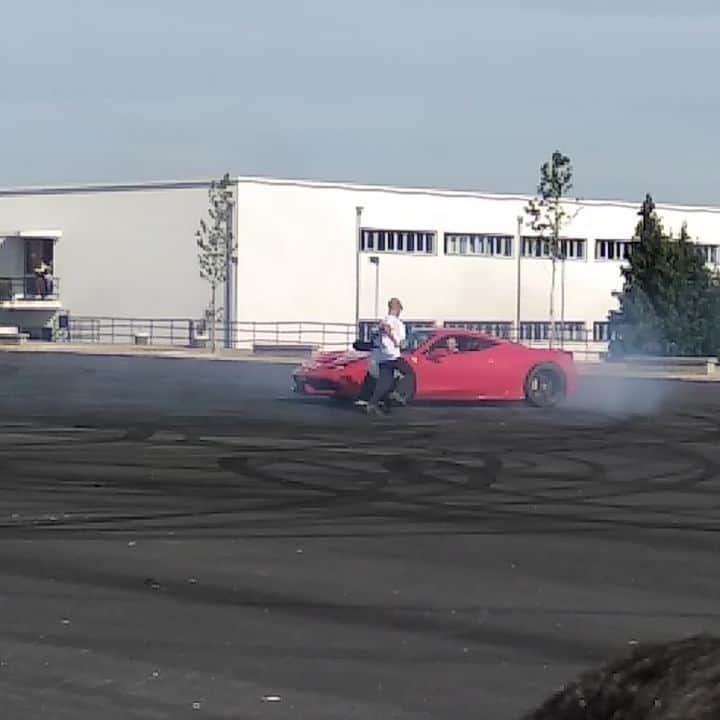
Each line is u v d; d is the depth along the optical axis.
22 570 13.83
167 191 90.75
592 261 99.75
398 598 12.69
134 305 92.31
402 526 16.58
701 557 14.75
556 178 82.94
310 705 9.37
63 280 95.62
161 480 20.45
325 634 11.34
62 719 9.02
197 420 30.81
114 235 93.31
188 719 9.03
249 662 10.48
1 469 21.69
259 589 13.02
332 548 15.12
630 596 12.84
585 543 15.54
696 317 67.56
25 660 10.52
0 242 98.56
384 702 9.45
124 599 12.59
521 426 29.78
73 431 28.08
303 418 31.50
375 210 91.62
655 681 3.10
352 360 34.91
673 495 19.38
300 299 89.12
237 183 87.12
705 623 11.79
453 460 23.25
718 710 2.94
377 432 28.11
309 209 89.38
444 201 94.25
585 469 22.17
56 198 96.06
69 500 18.44
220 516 17.23
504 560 14.51
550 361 35.69
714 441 26.78
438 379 34.41
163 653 10.73
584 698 3.15
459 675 10.12
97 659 10.55
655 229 72.56
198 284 89.38
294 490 19.52
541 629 11.55
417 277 93.31
